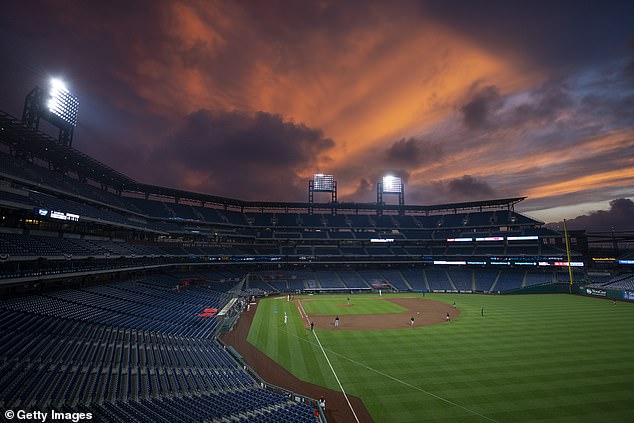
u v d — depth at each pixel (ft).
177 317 138.00
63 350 78.18
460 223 341.00
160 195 263.70
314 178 356.79
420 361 99.71
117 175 194.08
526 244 302.25
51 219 129.39
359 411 70.33
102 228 177.17
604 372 88.69
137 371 78.54
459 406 71.61
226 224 292.81
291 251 315.78
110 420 53.47
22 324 85.66
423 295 261.03
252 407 67.46
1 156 128.26
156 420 56.29
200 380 81.20
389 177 369.30
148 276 204.85
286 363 99.35
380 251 330.34
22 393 56.70
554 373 88.48
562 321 153.28
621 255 280.10
